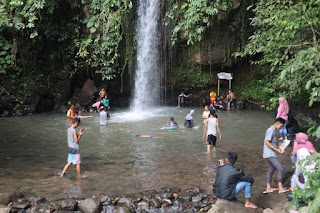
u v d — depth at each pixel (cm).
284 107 1098
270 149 703
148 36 2020
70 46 1962
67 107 1936
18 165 934
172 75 2167
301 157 613
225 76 2045
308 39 846
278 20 838
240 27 1975
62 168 907
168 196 700
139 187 767
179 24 1628
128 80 2088
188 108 2073
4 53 1817
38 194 727
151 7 1981
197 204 673
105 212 648
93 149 1096
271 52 962
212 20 1855
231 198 627
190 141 1201
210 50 2056
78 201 684
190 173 861
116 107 2089
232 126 1474
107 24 1805
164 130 1386
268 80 2036
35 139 1235
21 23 1670
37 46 1961
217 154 1034
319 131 440
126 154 1039
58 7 1920
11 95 1819
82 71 2070
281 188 700
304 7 744
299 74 705
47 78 1984
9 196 684
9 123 1543
